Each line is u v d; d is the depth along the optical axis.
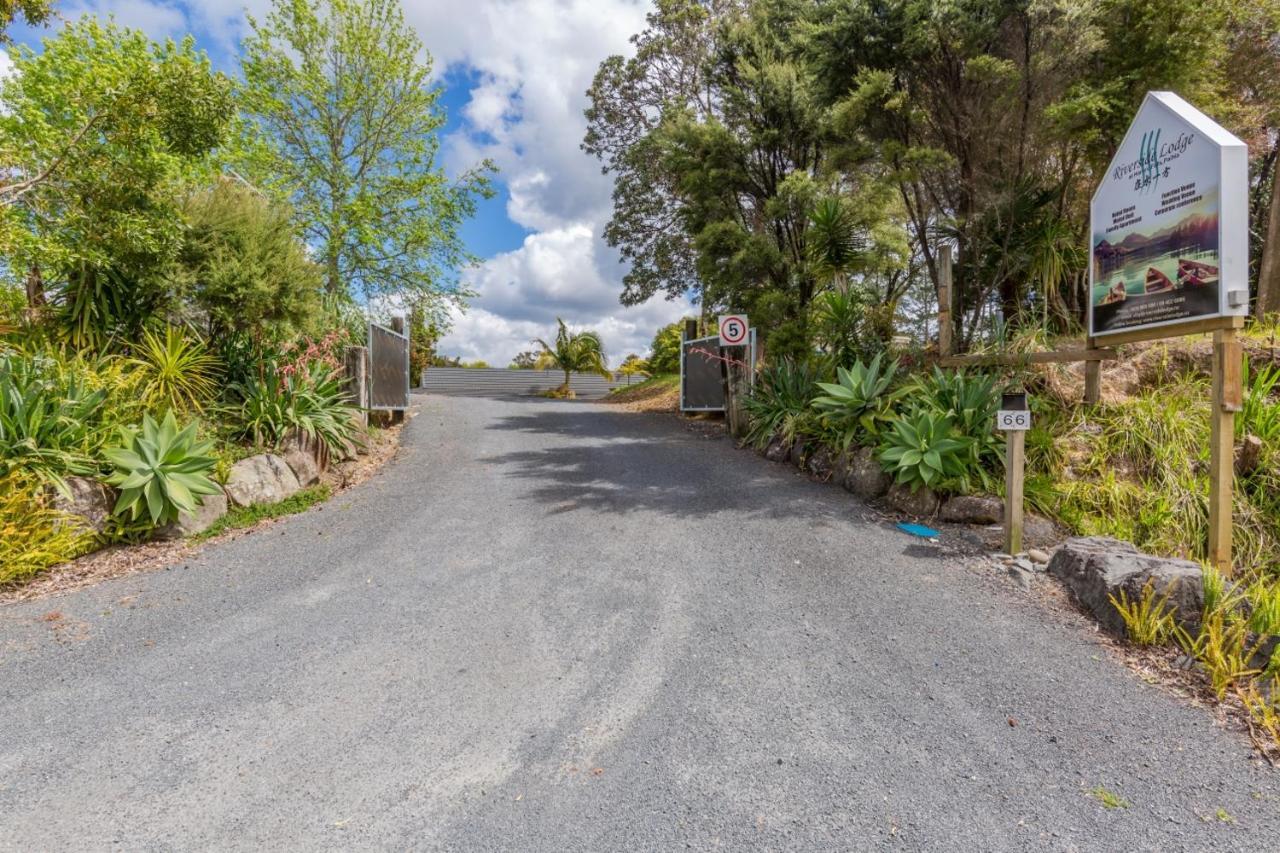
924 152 6.67
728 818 2.00
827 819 2.00
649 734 2.45
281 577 4.07
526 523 5.16
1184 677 2.90
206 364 6.33
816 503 5.70
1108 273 5.20
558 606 3.63
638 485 6.36
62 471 4.48
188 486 4.75
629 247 16.38
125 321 6.13
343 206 12.77
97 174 5.43
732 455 7.95
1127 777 2.22
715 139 9.06
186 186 6.28
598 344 22.22
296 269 6.49
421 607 3.61
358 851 1.85
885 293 10.05
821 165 9.06
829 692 2.76
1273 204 8.48
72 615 3.48
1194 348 6.21
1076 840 1.92
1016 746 2.39
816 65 7.51
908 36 6.52
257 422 6.08
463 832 1.94
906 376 6.79
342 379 7.43
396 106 13.48
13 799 2.03
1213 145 4.09
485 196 14.78
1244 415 5.22
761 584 3.95
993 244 7.31
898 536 4.84
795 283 8.80
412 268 14.10
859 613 3.55
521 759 2.29
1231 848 1.89
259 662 2.98
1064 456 5.33
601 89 15.49
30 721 2.48
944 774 2.23
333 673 2.89
